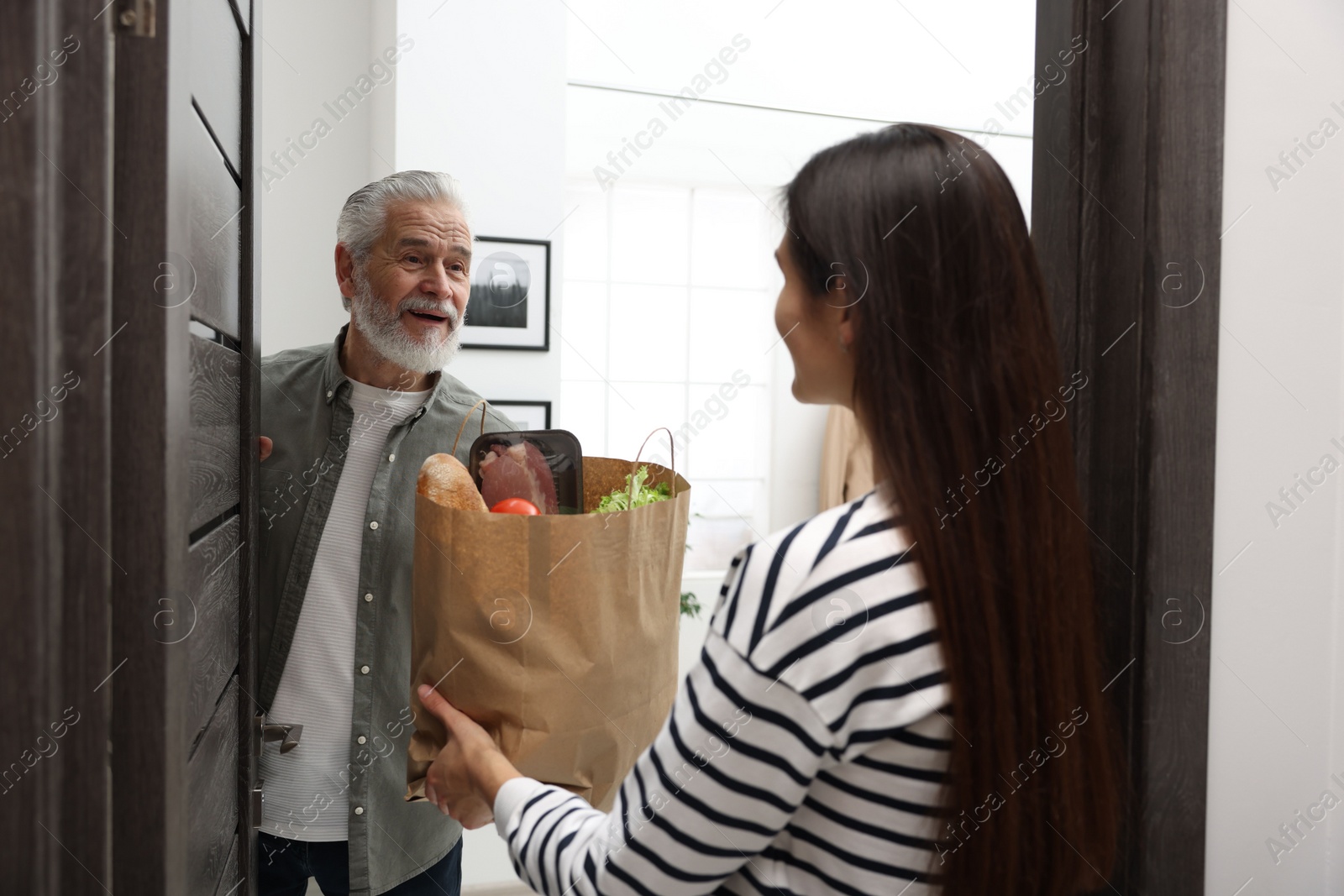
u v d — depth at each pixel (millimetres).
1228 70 886
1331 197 930
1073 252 920
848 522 584
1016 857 563
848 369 629
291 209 2309
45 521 568
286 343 2316
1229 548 914
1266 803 938
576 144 2932
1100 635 906
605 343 3330
